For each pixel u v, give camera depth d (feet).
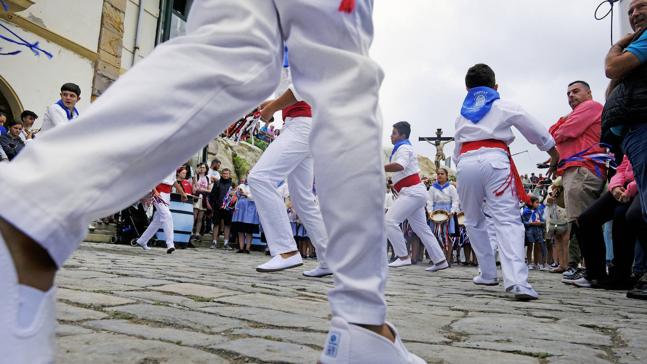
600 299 11.90
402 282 14.75
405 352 3.48
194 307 6.95
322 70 3.54
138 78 2.89
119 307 6.49
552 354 5.26
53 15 30.86
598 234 15.60
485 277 14.19
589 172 16.20
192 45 3.08
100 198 2.58
